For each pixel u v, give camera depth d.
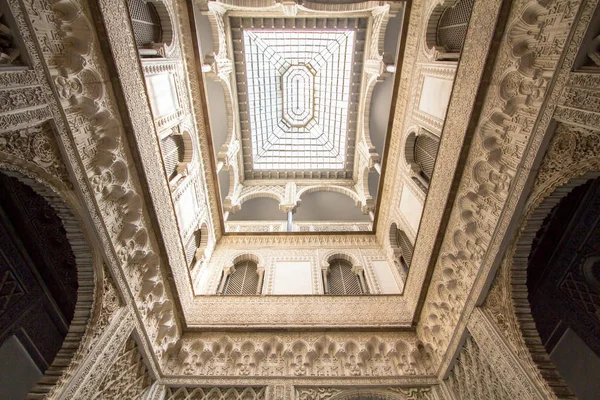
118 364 4.84
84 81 3.82
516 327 4.13
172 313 6.01
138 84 4.82
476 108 4.53
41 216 4.73
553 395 3.57
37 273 5.00
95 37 3.92
